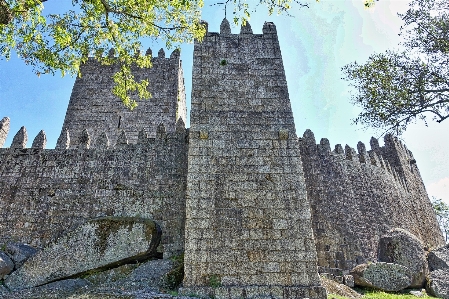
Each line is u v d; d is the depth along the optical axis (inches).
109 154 678.5
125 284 466.6
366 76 589.3
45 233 607.2
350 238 756.0
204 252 458.6
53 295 447.5
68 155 677.3
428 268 658.2
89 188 645.3
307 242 468.8
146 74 1107.3
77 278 519.5
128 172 659.4
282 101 573.3
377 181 933.2
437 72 542.9
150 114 1042.1
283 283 443.8
